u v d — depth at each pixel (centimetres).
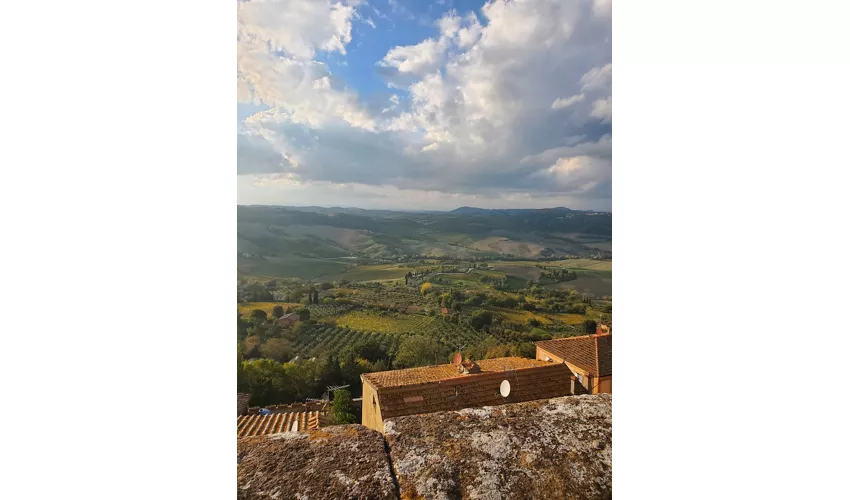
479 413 940
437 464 761
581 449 829
